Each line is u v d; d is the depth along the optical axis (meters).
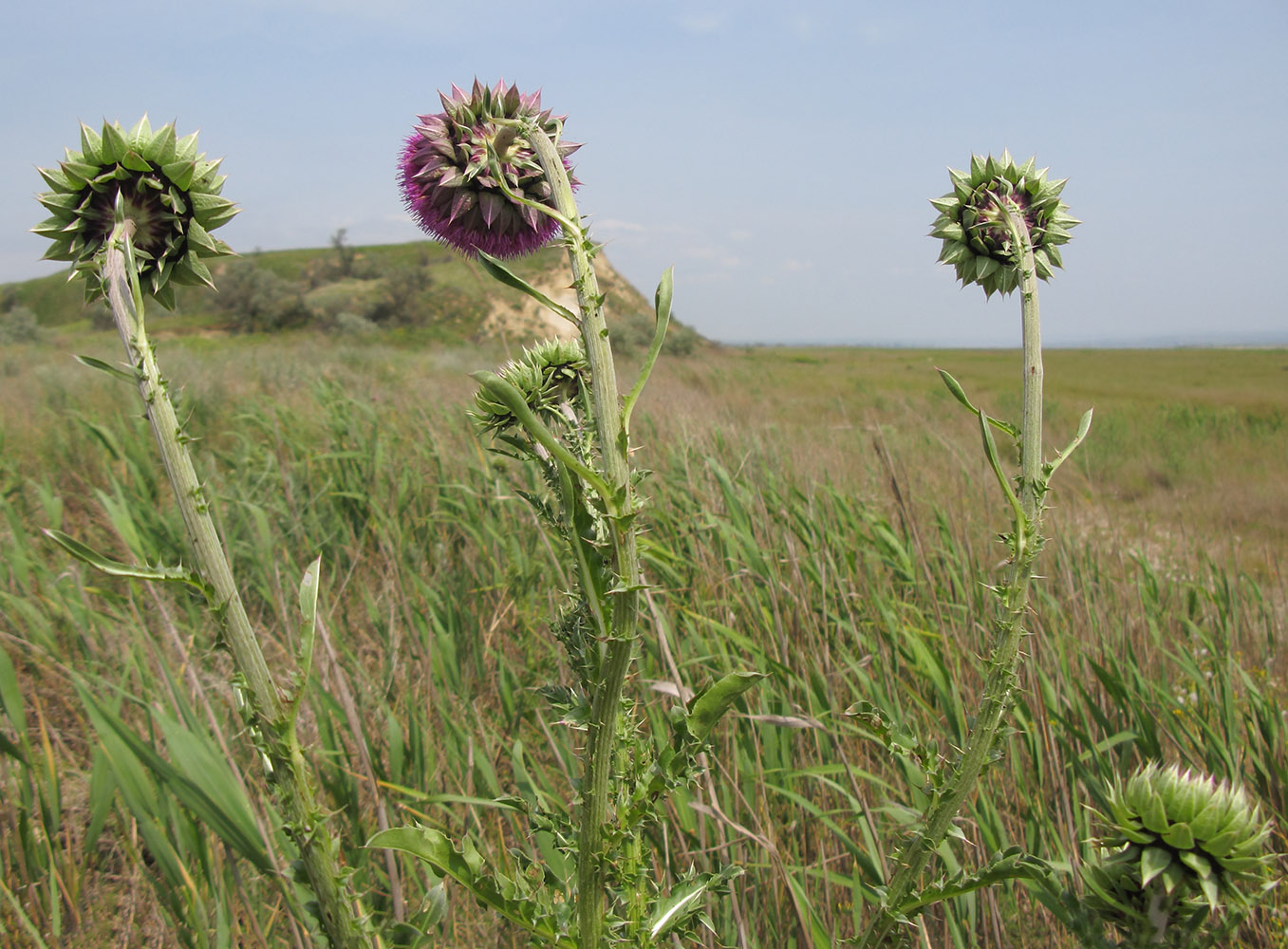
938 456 9.17
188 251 1.27
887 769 3.32
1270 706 3.36
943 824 1.53
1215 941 1.21
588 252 1.31
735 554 4.51
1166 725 3.43
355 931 1.21
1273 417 20.02
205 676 3.55
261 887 2.77
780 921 2.73
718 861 2.75
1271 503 10.16
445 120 1.60
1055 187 1.80
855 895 2.63
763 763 3.37
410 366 19.67
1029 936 2.81
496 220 1.62
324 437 7.73
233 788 2.28
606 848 1.39
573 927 1.50
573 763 3.27
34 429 8.28
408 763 3.21
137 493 5.66
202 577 1.10
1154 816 1.19
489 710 3.86
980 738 1.50
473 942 2.58
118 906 2.70
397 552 4.88
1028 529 1.48
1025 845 2.87
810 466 6.91
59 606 3.82
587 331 1.29
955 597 4.51
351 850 2.71
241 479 6.11
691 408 9.79
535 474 3.82
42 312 70.12
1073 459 10.23
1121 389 31.30
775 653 3.69
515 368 1.70
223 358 17.77
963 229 1.79
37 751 3.14
